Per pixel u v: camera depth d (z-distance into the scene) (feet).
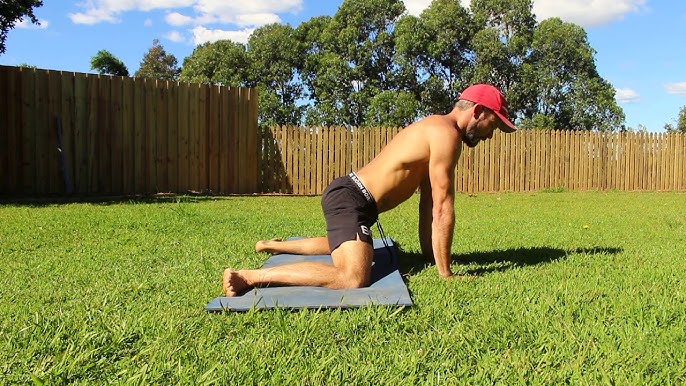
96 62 85.51
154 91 34.04
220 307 8.66
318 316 8.25
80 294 9.95
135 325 7.97
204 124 35.73
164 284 10.72
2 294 9.95
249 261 13.00
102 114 32.50
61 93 31.27
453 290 9.98
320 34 103.76
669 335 7.56
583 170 44.57
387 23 100.58
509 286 10.39
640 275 11.28
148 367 6.50
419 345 7.26
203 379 6.20
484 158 42.37
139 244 15.24
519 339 7.47
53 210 23.09
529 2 96.02
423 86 97.55
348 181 10.75
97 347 7.21
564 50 91.30
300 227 19.48
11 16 33.91
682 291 9.90
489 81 93.76
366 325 8.01
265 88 103.40
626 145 45.32
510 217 23.54
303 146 38.78
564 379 6.25
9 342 7.32
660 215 24.61
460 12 95.81
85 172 32.17
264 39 104.53
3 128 29.99
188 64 115.24
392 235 17.74
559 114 92.48
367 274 9.97
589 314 8.51
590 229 19.48
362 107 94.32
